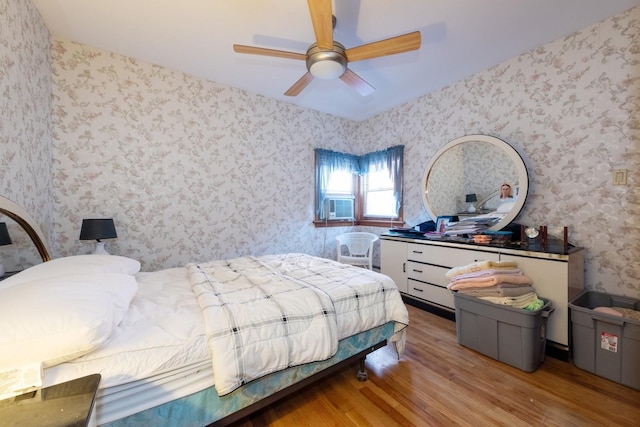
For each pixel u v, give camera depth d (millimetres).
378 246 3775
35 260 1755
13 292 898
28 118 1733
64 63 2146
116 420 919
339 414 1400
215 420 1120
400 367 1795
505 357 1804
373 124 3840
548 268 1866
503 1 1740
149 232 2514
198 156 2744
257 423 1346
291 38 2104
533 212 2322
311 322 1306
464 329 2029
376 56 1723
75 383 747
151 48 2258
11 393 693
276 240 3295
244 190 3041
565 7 1801
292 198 3422
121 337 997
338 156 3766
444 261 2504
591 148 2012
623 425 1299
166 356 994
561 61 2131
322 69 1749
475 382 1634
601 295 1956
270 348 1155
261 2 1737
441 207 2965
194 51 2297
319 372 1435
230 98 2922
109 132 2322
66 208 2170
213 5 1765
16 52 1578
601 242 1980
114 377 900
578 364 1740
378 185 3773
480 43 2186
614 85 1902
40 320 806
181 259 2678
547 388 1565
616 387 1562
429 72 2643
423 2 1736
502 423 1319
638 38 1804
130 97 2398
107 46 2236
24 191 1684
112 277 1227
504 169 2439
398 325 1722
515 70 2389
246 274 1826
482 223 2500
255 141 3107
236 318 1165
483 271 1934
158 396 992
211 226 2836
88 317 869
